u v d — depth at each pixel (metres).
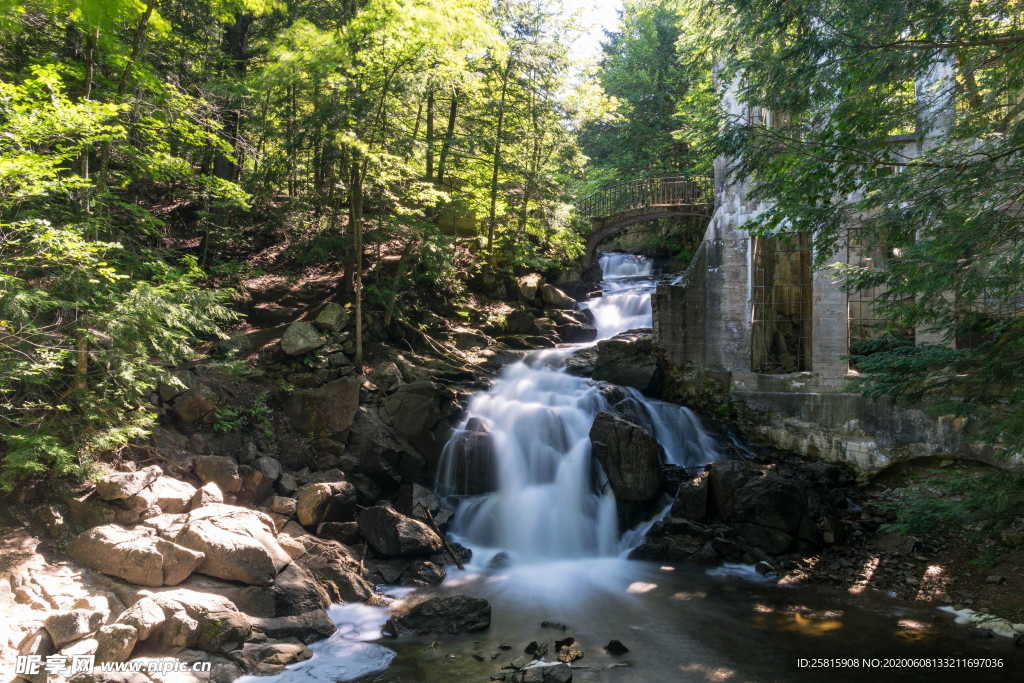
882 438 14.86
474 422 14.66
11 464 9.43
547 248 23.67
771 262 18.52
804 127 9.05
